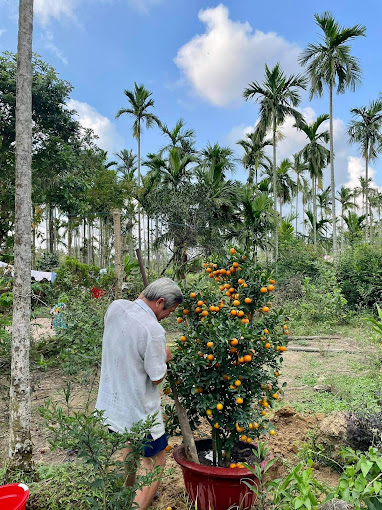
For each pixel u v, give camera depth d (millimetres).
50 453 3727
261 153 28859
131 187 22625
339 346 8922
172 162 21656
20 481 2836
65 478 2662
